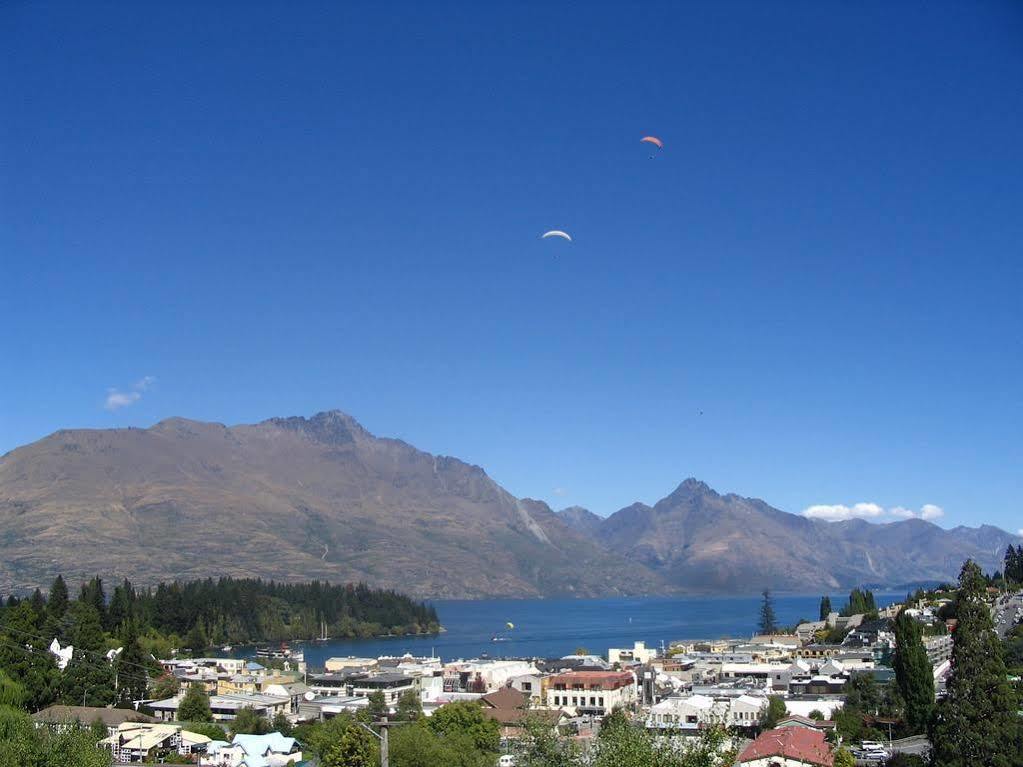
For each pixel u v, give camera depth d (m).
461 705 182.88
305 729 199.50
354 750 137.38
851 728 180.12
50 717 174.12
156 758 177.25
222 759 177.12
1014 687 168.88
